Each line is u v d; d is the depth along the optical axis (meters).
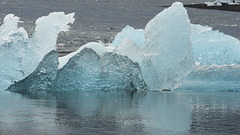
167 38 32.47
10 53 32.09
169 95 28.97
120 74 32.06
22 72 31.92
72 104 24.34
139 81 31.98
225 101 26.09
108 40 83.50
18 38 32.56
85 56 31.31
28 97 27.28
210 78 31.86
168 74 32.06
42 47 33.06
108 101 25.77
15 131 17.08
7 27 33.62
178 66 31.98
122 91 31.09
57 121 19.11
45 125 18.23
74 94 29.11
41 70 31.20
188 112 21.94
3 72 31.75
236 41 39.03
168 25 32.72
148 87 32.31
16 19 34.28
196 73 31.97
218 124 18.83
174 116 20.67
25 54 32.47
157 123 18.94
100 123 18.77
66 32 93.69
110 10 180.62
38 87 31.66
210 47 38.81
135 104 24.56
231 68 31.80
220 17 161.50
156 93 30.16
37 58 32.59
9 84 31.66
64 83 31.28
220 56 38.19
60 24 34.09
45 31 33.53
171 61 32.12
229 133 17.17
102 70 31.80
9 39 32.47
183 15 32.88
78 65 31.27
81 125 18.28
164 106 23.88
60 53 53.41
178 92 30.75
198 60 38.19
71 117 20.11
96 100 26.11
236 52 38.28
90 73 31.55
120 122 19.05
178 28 32.47
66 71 31.12
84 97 27.50
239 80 31.59
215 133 17.14
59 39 77.81
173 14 32.91
